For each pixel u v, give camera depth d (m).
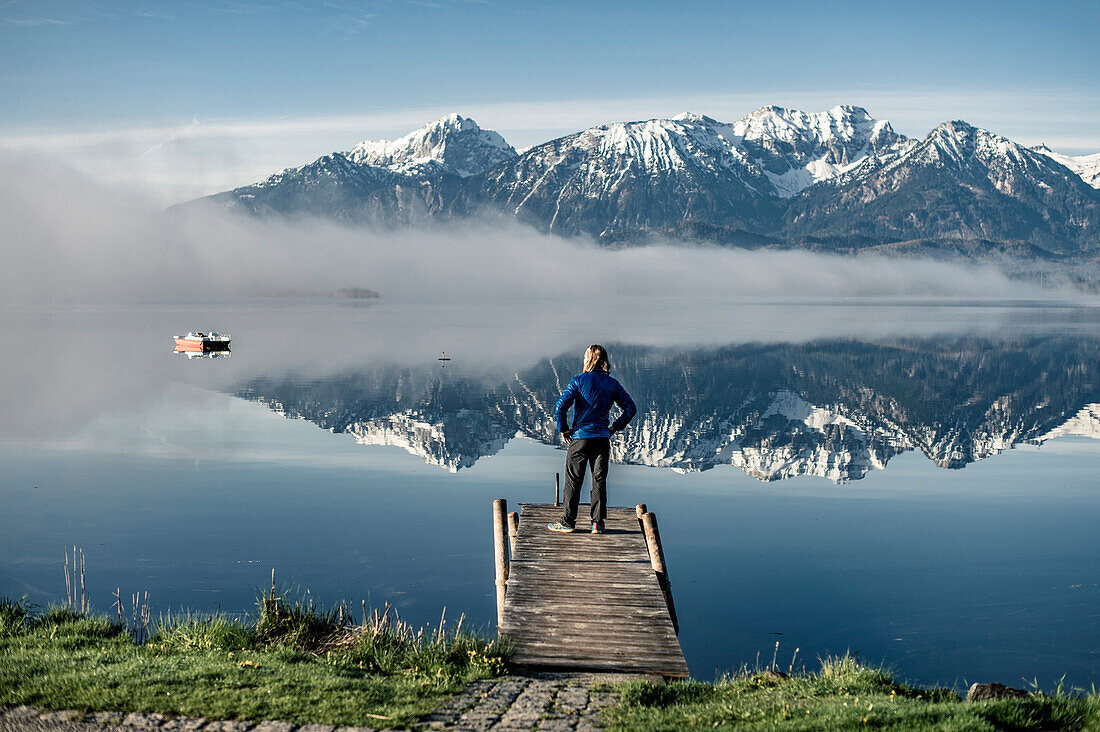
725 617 16.92
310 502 26.91
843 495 29.50
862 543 22.77
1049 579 19.47
